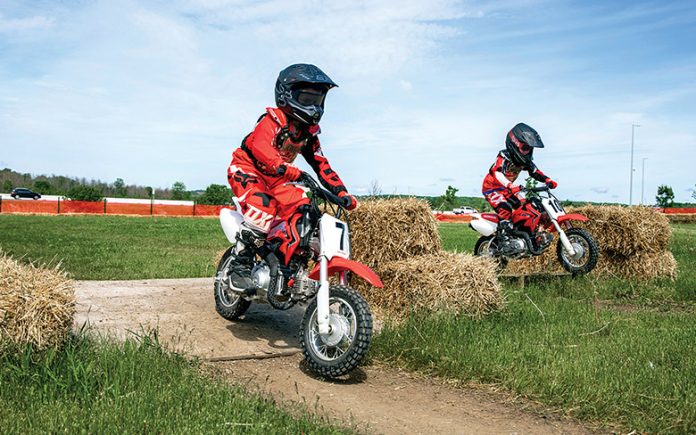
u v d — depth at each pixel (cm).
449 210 4997
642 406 396
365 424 370
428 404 412
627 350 512
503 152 914
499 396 429
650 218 982
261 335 549
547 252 1009
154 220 3281
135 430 313
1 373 367
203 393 372
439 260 654
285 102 478
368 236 693
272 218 482
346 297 442
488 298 628
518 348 507
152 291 668
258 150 478
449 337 528
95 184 7856
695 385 425
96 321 532
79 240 1678
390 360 500
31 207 4097
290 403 394
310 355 451
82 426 312
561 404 409
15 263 442
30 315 392
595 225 1009
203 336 526
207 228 2598
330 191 500
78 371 378
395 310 648
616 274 999
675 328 609
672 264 1004
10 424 309
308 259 480
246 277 505
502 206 901
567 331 580
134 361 407
